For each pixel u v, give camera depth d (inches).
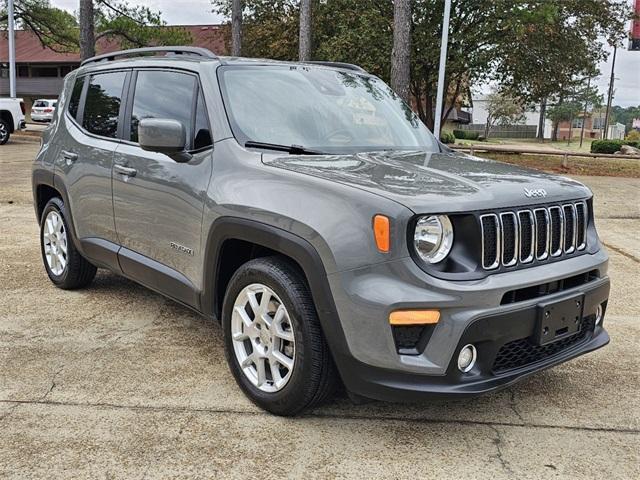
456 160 145.9
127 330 174.2
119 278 224.1
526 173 136.6
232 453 114.9
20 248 265.6
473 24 792.9
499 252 113.3
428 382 109.4
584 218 133.0
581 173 659.4
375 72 818.2
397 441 120.3
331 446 118.0
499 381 113.6
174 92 159.2
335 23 893.8
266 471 109.7
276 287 122.1
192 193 141.4
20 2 1416.1
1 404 131.2
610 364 159.6
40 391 137.2
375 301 107.1
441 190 114.7
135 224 162.6
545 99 957.8
